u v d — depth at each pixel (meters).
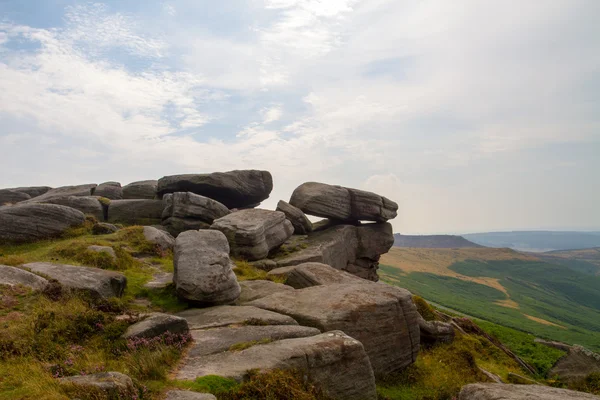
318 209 38.94
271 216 31.83
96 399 7.72
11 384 8.40
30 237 26.23
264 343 12.51
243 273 24.86
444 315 33.12
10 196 45.88
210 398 8.72
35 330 11.45
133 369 10.00
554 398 9.46
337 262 35.94
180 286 16.94
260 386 10.02
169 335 12.31
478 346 27.27
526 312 117.44
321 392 11.40
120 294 17.42
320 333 14.41
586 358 25.45
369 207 41.22
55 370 9.62
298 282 22.22
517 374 23.16
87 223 29.44
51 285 14.48
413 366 18.66
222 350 12.09
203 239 19.72
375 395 12.90
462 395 10.92
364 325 16.47
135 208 37.44
